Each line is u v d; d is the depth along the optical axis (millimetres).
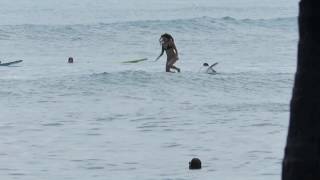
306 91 19969
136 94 78062
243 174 39719
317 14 19797
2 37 164750
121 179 38750
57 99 74375
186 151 47188
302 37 20016
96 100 73875
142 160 44281
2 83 85688
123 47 155875
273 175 39406
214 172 40438
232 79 89125
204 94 78438
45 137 53156
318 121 19938
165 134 54125
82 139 52219
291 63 121188
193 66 114688
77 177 39500
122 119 61875
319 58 19906
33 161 44250
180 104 71000
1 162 43875
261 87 83688
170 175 39719
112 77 88375
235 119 61094
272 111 65812
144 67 112938
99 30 176875
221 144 49594
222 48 153625
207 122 59688
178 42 164125
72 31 174125
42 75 98125
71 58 122688
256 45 159750
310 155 19922
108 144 50094
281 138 51781
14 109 67938
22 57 132750
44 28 175750
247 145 49062
